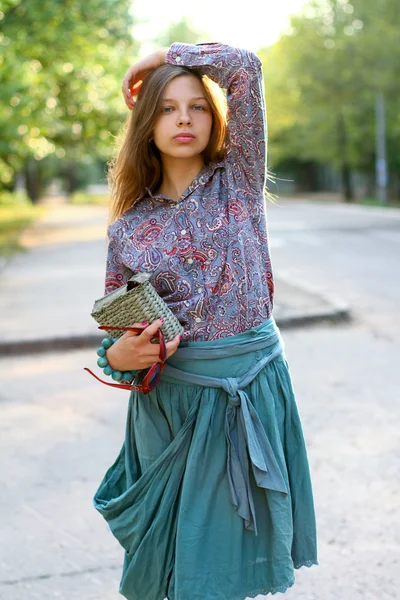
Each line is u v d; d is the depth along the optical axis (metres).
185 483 2.41
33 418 5.86
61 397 6.45
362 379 6.71
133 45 24.61
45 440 5.34
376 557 3.57
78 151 28.66
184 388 2.46
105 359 2.39
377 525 3.89
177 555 2.40
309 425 5.47
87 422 5.73
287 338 8.64
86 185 82.50
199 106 2.49
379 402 6.00
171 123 2.46
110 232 2.52
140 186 2.59
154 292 2.30
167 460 2.46
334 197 54.47
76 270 14.59
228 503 2.44
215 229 2.46
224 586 2.44
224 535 2.44
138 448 2.58
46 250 19.17
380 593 3.27
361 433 5.26
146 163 2.56
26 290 12.02
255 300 2.48
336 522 3.93
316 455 4.87
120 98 22.08
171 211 2.49
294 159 62.50
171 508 2.46
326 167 63.50
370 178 47.09
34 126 18.52
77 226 29.20
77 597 3.32
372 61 38.50
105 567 3.58
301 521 2.60
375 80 37.94
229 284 2.45
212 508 2.44
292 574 2.47
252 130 2.52
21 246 20.17
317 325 9.24
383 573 3.43
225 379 2.43
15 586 3.42
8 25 18.69
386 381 6.63
